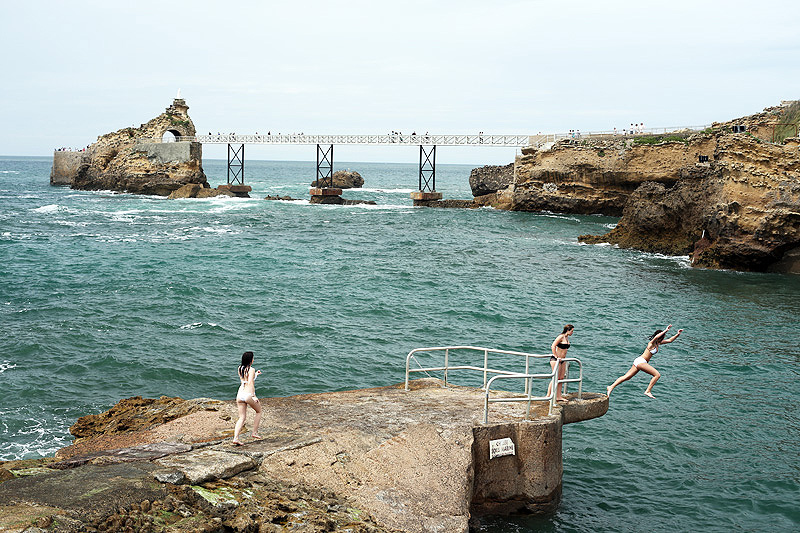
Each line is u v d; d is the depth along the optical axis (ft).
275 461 38.14
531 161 298.15
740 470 58.75
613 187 271.90
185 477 34.45
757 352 93.61
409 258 173.06
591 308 118.73
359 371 82.58
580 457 60.54
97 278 135.23
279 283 135.13
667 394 76.59
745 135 166.09
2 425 64.18
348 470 38.60
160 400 55.47
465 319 109.29
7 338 91.04
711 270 160.45
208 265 154.81
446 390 52.44
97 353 86.02
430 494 37.96
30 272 140.46
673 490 55.11
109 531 28.84
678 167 248.93
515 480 44.68
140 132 386.73
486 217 276.82
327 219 266.16
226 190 371.35
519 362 87.56
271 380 78.64
